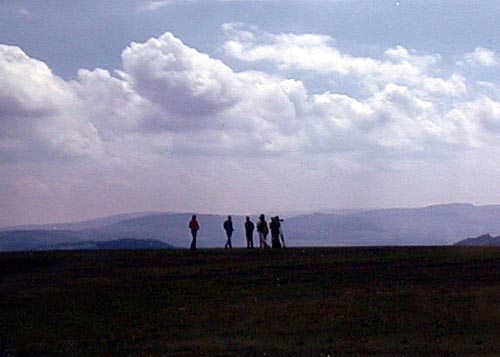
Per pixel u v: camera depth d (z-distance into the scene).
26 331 33.28
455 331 32.16
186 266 46.38
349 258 48.31
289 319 34.22
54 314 36.00
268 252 52.38
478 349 29.52
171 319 34.75
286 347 30.14
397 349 29.62
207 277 42.94
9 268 45.84
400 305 36.16
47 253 51.94
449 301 36.72
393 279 41.91
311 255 50.22
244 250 54.28
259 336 31.84
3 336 32.38
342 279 42.03
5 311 36.47
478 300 36.69
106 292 39.66
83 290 40.09
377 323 33.41
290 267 45.47
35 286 41.22
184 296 38.84
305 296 38.38
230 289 40.12
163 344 31.08
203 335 32.22
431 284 40.53
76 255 51.00
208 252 52.81
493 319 33.59
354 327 32.91
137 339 31.94
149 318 35.06
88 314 36.00
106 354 29.84
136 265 47.06
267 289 39.94
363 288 39.84
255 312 35.41
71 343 31.50
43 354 30.17
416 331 32.28
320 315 34.72
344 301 37.03
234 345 30.58
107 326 34.00
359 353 29.09
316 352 29.39
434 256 48.59
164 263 47.75
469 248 53.88
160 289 40.22
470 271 43.66
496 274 42.69
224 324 33.78
